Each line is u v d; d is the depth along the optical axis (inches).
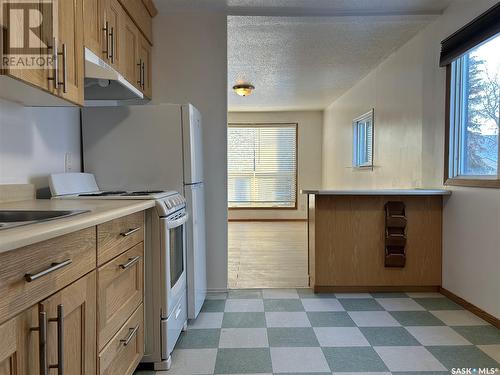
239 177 301.4
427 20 119.0
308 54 152.6
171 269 75.4
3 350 29.2
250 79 193.3
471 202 100.8
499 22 87.2
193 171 92.9
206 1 107.7
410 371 69.7
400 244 116.6
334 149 259.1
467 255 102.7
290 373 69.1
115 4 82.3
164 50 115.6
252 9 112.7
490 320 92.4
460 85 109.3
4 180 65.5
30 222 37.4
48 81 52.7
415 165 133.5
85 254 43.6
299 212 299.9
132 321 61.6
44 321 34.4
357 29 126.6
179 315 82.1
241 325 92.1
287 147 300.5
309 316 98.1
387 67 160.4
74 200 68.4
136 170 90.5
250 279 134.1
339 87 213.2
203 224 108.7
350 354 76.5
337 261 118.8
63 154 84.7
